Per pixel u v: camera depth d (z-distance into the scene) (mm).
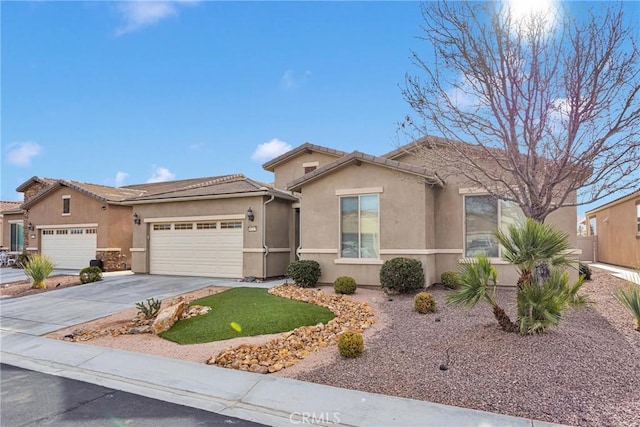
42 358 7391
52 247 23469
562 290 6781
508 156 8227
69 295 13258
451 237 13445
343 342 6684
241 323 8812
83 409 5129
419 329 8008
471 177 9211
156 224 18578
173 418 4848
